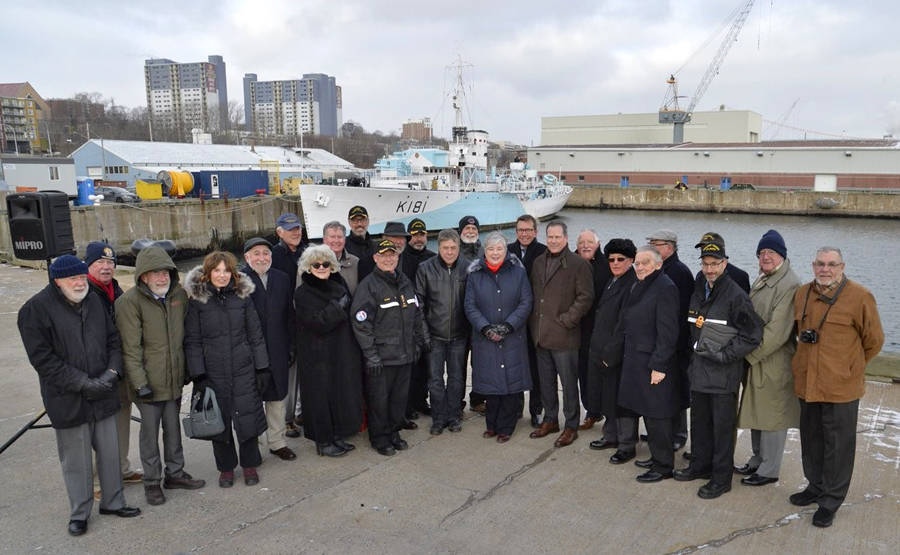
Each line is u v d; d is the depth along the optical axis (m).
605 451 5.20
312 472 4.79
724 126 83.81
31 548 3.71
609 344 4.81
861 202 53.31
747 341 4.03
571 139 92.12
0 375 7.31
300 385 5.02
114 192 35.97
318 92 185.62
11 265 16.97
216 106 162.38
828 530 3.83
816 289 3.92
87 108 126.50
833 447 3.84
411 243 6.15
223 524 3.98
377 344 5.04
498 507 4.20
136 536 3.84
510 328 5.15
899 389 6.29
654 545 3.71
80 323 3.76
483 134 40.94
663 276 4.52
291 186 44.47
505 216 41.19
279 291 4.86
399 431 5.59
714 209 59.81
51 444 5.36
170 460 4.46
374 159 108.31
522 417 6.14
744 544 3.69
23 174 32.19
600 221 52.75
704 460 4.50
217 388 4.33
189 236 32.62
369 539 3.79
